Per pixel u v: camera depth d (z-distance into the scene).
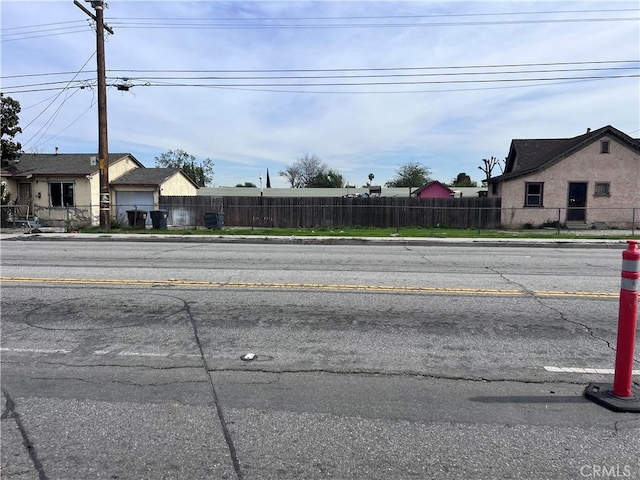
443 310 6.06
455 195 41.81
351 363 4.24
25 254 12.25
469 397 3.57
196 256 12.00
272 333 5.08
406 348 4.64
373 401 3.50
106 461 2.72
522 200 25.66
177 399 3.51
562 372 4.05
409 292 7.15
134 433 3.03
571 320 5.62
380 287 7.54
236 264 10.37
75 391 3.64
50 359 4.30
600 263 10.94
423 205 25.67
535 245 16.30
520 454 2.80
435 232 21.25
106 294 6.90
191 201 25.97
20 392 3.62
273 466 2.68
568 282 8.16
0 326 5.28
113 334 5.02
